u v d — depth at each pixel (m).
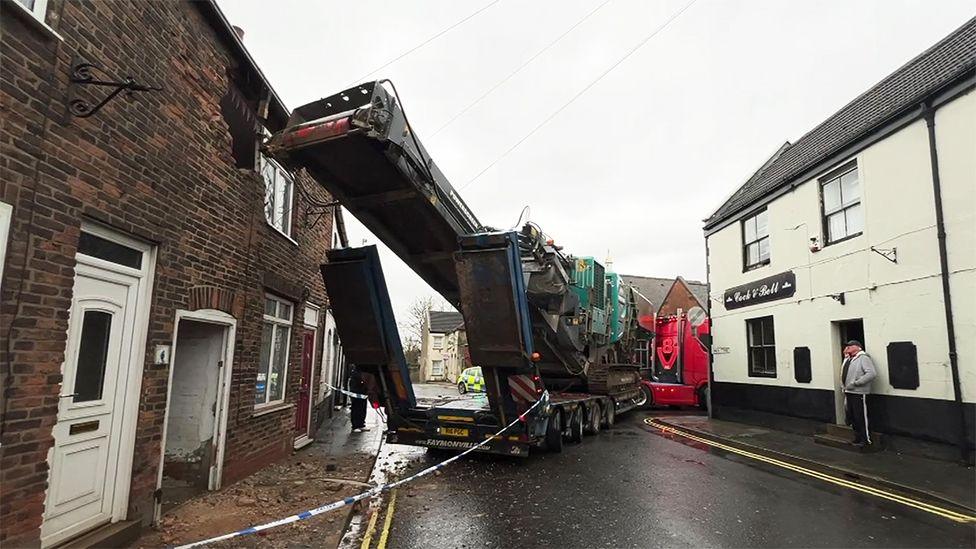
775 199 13.35
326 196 12.08
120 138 4.82
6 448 3.67
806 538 5.54
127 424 5.11
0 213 3.60
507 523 6.04
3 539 3.66
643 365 22.00
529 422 8.93
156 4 5.38
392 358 9.22
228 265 6.93
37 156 3.89
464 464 9.30
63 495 4.32
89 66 4.34
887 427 9.77
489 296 8.02
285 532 5.45
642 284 39.34
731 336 15.34
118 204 4.79
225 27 6.55
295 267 9.86
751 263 14.68
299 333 10.00
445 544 5.38
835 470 8.57
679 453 10.59
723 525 5.96
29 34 3.81
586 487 7.70
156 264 5.42
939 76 9.23
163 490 6.52
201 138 6.26
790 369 12.63
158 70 5.41
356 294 8.67
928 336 8.97
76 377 4.46
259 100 7.83
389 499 7.00
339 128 5.79
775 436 12.09
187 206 5.95
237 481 7.35
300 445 10.48
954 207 8.61
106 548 4.61
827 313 11.43
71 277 4.23
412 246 8.50
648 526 5.92
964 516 6.32
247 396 7.56
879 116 10.16
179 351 6.92
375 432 12.96
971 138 8.39
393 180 6.75
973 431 8.20
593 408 13.29
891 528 5.88
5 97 3.62
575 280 12.38
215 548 4.95
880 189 10.07
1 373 3.62
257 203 7.80
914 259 9.29
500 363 8.41
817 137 13.79
